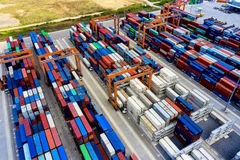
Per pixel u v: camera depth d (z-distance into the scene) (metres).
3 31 97.06
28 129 40.06
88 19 111.44
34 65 60.72
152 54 78.12
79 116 42.09
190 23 94.88
